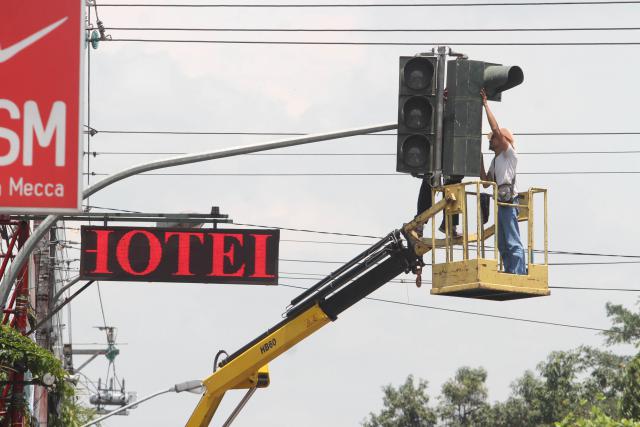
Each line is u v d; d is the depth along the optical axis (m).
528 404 188.50
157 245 60.91
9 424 56.06
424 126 44.97
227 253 60.91
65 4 33.38
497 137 45.84
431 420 199.75
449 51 45.38
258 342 54.72
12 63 33.12
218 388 55.41
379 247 49.97
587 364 175.00
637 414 92.94
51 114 33.12
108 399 116.94
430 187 47.53
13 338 52.44
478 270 43.88
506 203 45.56
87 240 60.72
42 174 32.94
